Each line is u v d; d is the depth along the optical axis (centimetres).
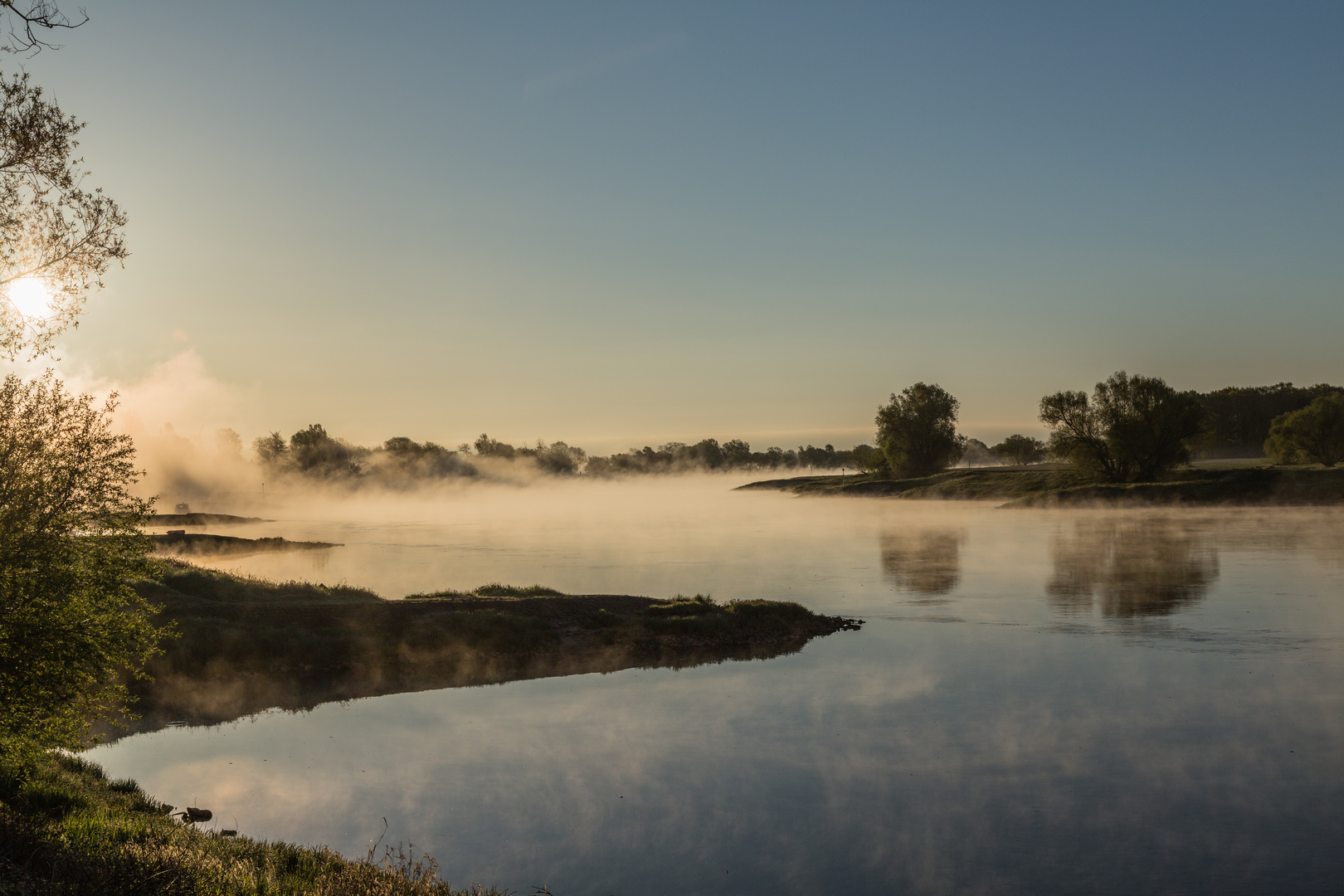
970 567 6569
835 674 3170
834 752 2223
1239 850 1614
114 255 1427
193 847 1163
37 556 1219
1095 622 4128
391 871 1189
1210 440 11950
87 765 1922
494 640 3647
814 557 7544
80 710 1309
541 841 1655
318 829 1694
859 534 10044
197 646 3186
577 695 2938
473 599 4166
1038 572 6109
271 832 1664
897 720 2520
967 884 1477
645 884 1462
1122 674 3038
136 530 1341
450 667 3412
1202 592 4947
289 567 6719
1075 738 2319
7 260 1366
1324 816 1770
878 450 18088
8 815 1110
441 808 1836
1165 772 2042
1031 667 3195
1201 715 2505
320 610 3753
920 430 16438
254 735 2445
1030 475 14575
